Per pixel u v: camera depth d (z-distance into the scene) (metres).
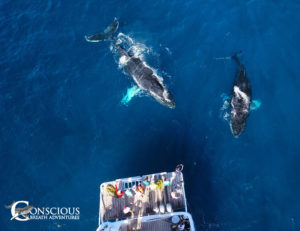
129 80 41.47
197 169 37.03
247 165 36.47
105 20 45.69
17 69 44.59
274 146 36.84
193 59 41.75
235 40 42.16
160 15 44.97
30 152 39.72
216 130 38.22
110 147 39.03
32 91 42.91
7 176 38.75
